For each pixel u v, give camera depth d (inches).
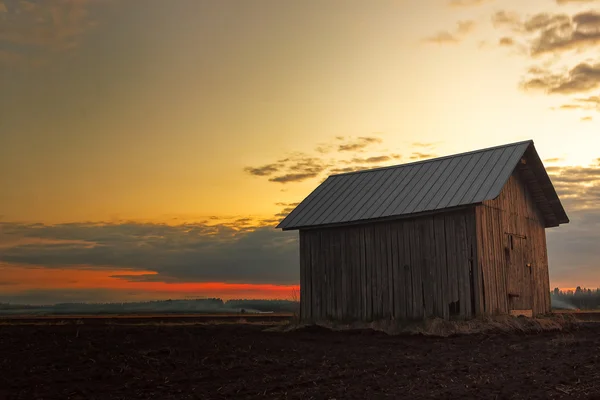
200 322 1362.0
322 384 513.3
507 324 960.3
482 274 1003.3
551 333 970.1
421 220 1081.4
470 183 1064.8
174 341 710.5
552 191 1200.8
